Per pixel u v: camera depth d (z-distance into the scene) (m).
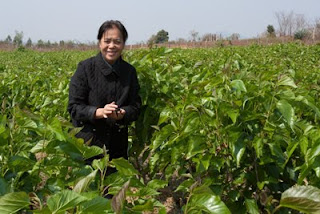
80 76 3.38
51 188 2.07
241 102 2.51
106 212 1.54
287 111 2.30
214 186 2.65
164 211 1.87
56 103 4.64
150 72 3.81
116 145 3.57
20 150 2.16
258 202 2.65
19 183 2.00
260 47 16.47
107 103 3.40
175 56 6.24
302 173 2.15
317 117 2.85
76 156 2.04
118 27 3.29
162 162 3.54
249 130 2.56
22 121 2.01
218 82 2.82
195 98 2.90
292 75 3.70
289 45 15.43
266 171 2.57
